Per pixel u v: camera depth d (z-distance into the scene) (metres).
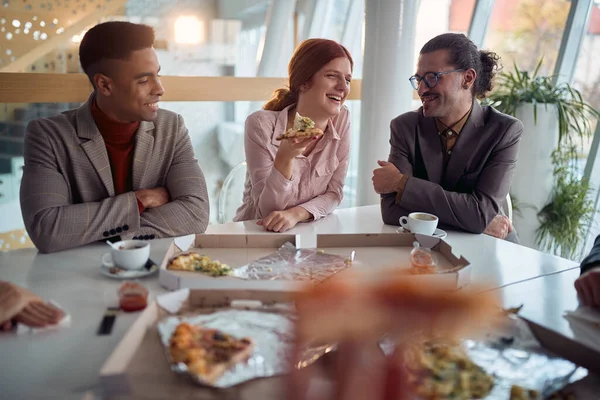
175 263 1.30
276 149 2.05
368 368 0.84
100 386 0.83
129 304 1.14
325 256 1.42
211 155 3.75
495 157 1.92
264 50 4.23
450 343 0.92
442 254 1.45
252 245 1.51
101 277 1.33
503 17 4.04
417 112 2.08
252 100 3.25
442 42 1.86
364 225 1.90
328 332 0.90
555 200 3.45
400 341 0.89
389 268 1.33
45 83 2.63
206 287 1.17
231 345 0.89
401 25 2.96
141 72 1.65
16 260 1.46
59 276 1.34
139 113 1.72
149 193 1.81
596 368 0.90
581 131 3.43
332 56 1.97
